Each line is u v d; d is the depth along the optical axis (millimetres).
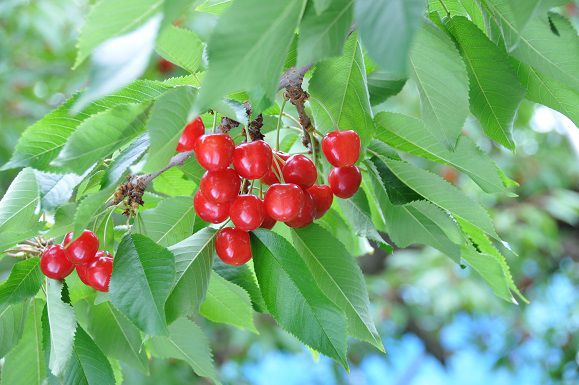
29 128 953
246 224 981
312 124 1062
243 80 806
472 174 1047
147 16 839
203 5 1004
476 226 1049
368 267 3447
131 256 974
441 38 958
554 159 3113
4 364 1074
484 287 2959
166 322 975
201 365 1110
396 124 1044
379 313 3092
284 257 976
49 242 1064
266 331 2869
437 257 3066
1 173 2434
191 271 993
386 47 746
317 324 967
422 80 977
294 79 1020
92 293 1075
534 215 2885
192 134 976
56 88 2637
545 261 3217
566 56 973
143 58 796
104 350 1086
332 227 1162
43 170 946
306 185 1012
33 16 2346
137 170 893
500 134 1048
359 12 755
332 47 833
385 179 1045
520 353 3205
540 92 1038
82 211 921
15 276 1030
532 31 968
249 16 805
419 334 3391
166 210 1073
